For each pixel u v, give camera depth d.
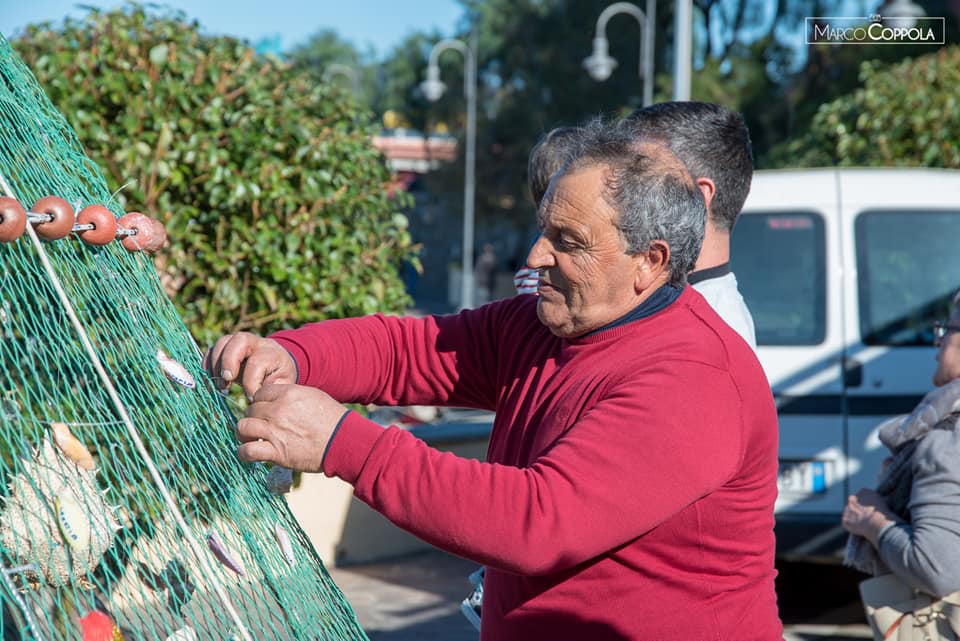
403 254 4.90
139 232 1.66
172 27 4.21
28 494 1.34
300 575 1.58
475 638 4.50
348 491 5.61
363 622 4.68
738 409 1.60
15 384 1.39
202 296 4.29
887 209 5.06
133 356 1.54
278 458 1.44
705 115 2.27
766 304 5.04
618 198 1.62
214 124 4.13
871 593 2.80
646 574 1.59
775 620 1.75
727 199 2.27
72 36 4.18
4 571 1.22
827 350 4.91
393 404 2.06
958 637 2.60
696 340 1.64
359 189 4.58
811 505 4.81
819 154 9.21
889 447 2.82
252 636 1.41
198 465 1.50
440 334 2.04
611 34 33.94
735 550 1.64
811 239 5.06
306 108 4.49
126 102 4.07
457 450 6.00
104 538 1.38
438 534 1.42
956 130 7.82
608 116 2.51
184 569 1.42
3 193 1.37
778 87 28.11
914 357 4.89
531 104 35.12
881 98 8.12
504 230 40.62
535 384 1.81
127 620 1.40
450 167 35.94
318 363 1.83
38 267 1.39
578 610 1.62
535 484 1.43
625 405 1.51
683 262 1.70
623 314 1.69
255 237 4.18
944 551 2.54
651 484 1.46
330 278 4.38
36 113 1.68
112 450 1.41
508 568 1.42
